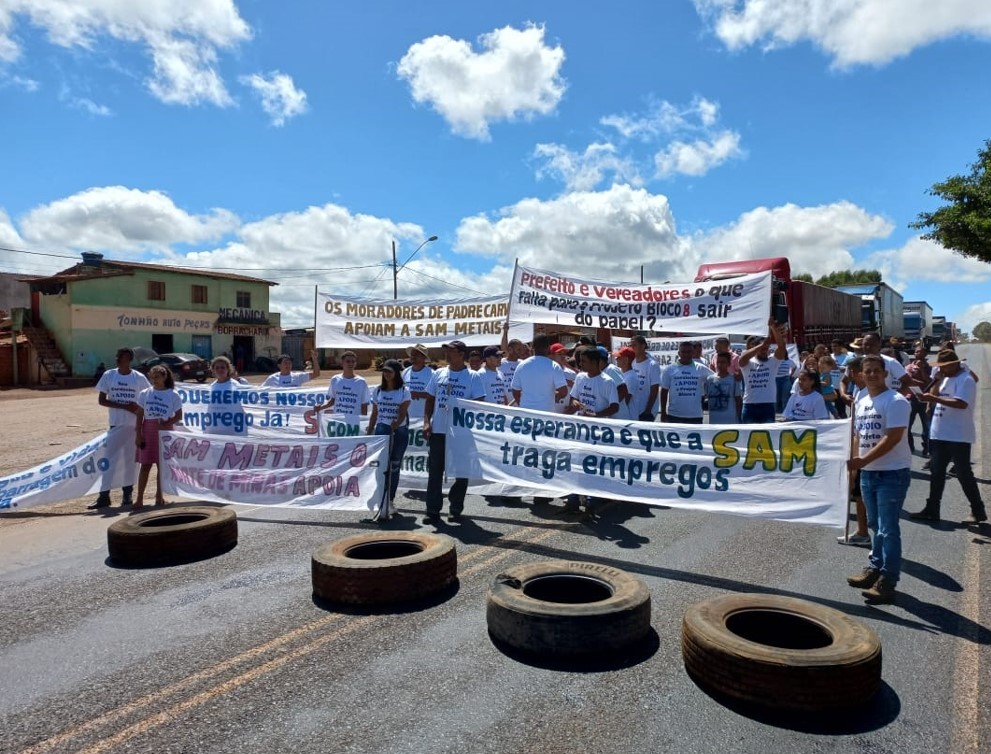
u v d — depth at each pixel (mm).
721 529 6934
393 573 4891
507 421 6938
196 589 5289
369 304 10352
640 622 4176
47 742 3211
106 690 3701
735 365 10508
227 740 3211
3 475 10641
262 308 47781
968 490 7051
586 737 3219
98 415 19719
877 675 3471
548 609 4078
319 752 3107
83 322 37375
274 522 7395
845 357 12562
